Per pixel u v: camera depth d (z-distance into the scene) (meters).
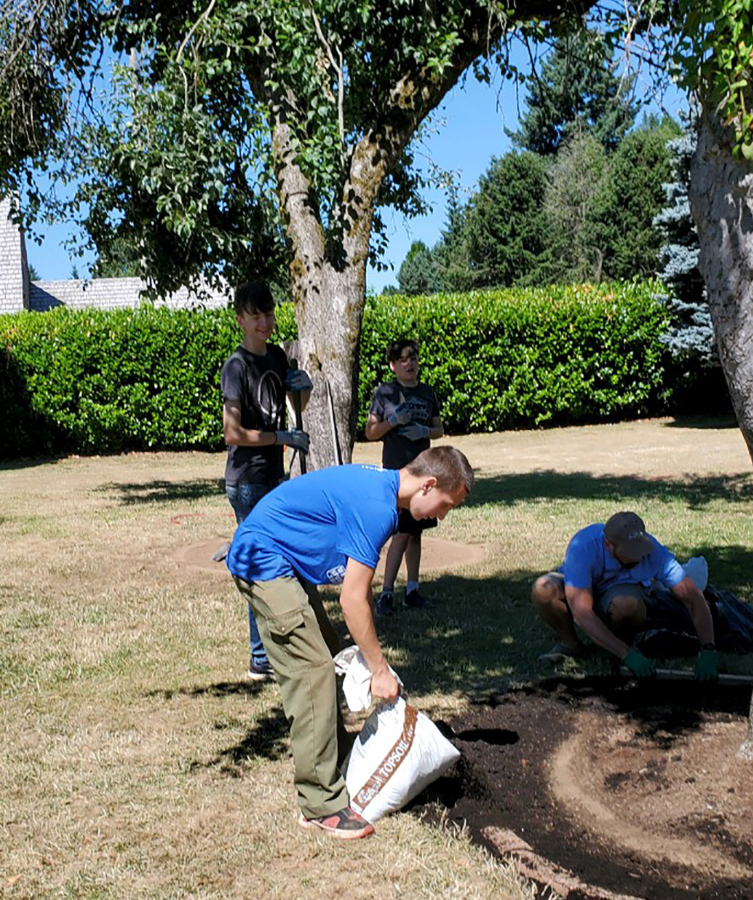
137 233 9.64
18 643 5.86
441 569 7.86
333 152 6.57
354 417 7.10
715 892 2.95
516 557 8.25
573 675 5.04
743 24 3.15
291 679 3.45
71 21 9.62
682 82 3.50
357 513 3.37
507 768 3.89
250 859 3.23
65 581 7.64
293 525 3.50
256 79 7.46
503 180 38.28
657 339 19.92
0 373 17.91
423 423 6.76
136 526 10.28
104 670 5.32
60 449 18.47
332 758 3.46
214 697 4.88
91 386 18.03
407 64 7.36
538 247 38.47
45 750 4.18
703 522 9.48
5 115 9.88
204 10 7.28
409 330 19.02
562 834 3.36
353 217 6.87
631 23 5.84
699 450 15.59
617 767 3.84
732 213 3.52
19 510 11.62
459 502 3.48
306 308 7.04
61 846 3.33
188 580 7.62
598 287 20.62
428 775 3.55
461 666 5.27
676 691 4.71
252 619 5.11
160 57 8.18
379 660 3.46
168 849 3.30
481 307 19.41
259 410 5.19
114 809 3.61
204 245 9.14
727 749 3.85
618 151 33.12
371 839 3.35
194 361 18.20
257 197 8.21
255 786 3.80
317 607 3.89
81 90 9.95
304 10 6.50
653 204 32.34
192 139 7.37
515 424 20.39
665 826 3.37
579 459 15.41
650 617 5.38
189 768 3.99
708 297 3.69
